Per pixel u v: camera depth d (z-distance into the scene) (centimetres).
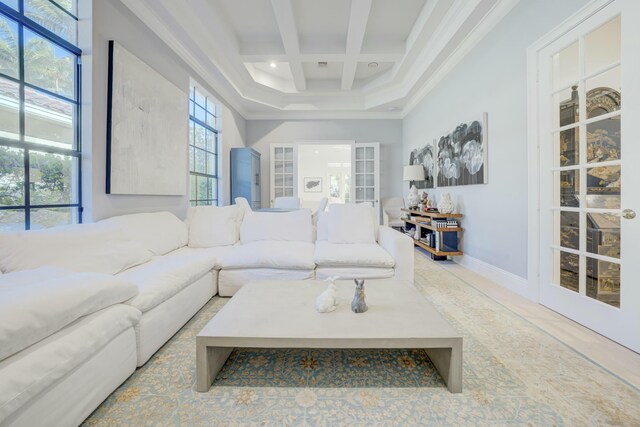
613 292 176
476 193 325
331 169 1064
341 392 129
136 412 116
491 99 291
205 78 408
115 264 183
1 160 174
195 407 119
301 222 306
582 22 190
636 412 115
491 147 293
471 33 314
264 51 403
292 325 133
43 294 104
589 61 187
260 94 548
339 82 546
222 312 147
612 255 176
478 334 180
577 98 198
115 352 126
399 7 329
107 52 229
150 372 142
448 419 112
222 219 302
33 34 188
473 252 334
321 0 319
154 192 285
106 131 229
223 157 493
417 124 525
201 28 336
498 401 122
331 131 628
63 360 99
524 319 202
